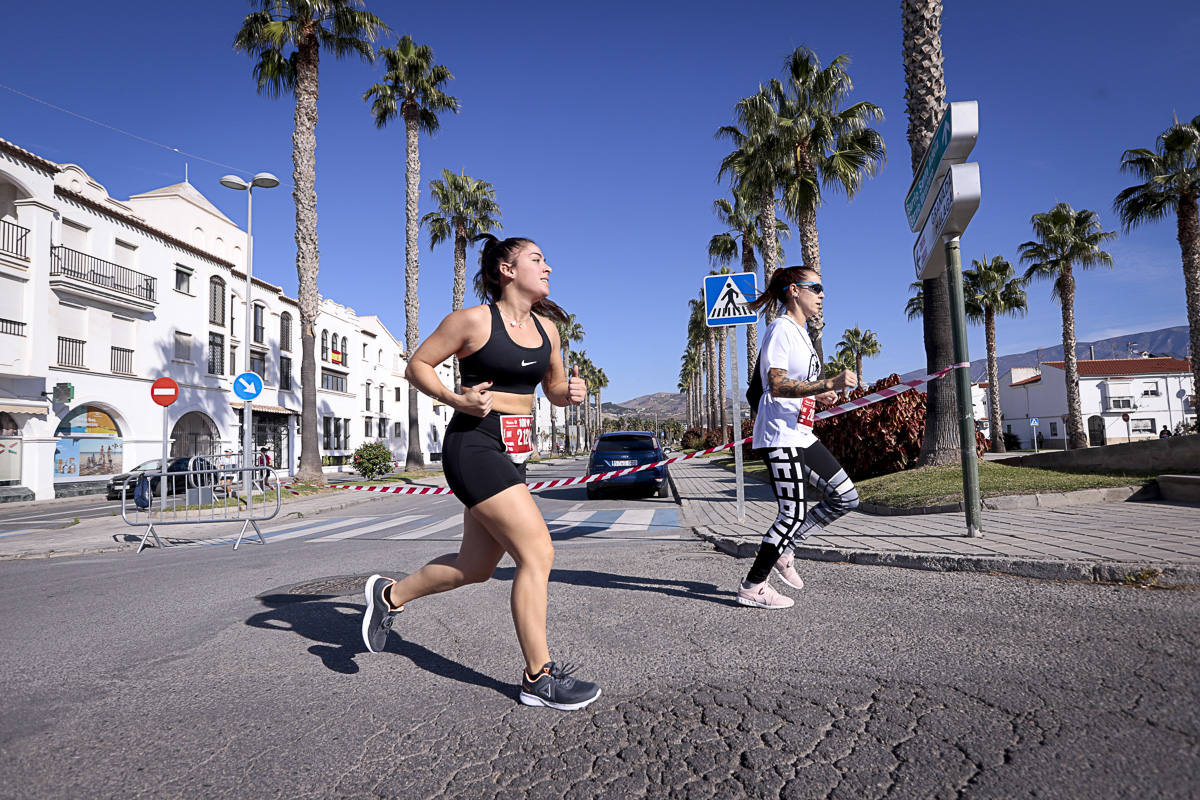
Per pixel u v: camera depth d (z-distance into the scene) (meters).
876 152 19.16
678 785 1.90
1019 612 3.35
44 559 8.36
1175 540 4.53
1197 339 24.16
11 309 20.86
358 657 3.27
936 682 2.52
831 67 18.78
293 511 13.09
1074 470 9.12
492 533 2.57
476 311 2.56
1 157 20.33
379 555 6.80
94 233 24.17
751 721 2.29
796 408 3.68
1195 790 1.70
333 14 20.52
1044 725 2.11
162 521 8.84
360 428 47.56
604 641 3.28
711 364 51.28
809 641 3.12
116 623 4.25
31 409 21.30
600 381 101.88
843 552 4.93
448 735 2.32
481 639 3.46
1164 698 2.23
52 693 2.94
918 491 8.04
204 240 32.66
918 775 1.87
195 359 29.48
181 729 2.47
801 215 19.34
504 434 2.56
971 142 4.48
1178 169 24.33
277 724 2.48
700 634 3.32
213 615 4.35
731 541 5.89
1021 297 39.56
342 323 45.22
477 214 33.47
